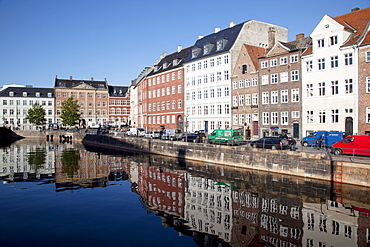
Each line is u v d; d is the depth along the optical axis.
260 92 41.47
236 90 45.59
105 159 37.09
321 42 34.47
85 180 24.19
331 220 14.05
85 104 101.12
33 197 18.61
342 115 32.34
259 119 41.56
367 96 30.09
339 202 16.75
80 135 72.06
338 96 32.66
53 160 36.47
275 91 39.66
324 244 11.52
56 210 15.87
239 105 45.00
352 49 31.39
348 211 15.24
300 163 22.39
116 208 16.25
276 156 24.22
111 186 21.88
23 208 16.20
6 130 83.88
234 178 23.72
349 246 11.33
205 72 51.16
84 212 15.54
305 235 12.43
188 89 55.12
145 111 71.75
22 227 13.31
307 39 40.66
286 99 38.34
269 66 40.31
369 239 11.94
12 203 17.20
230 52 46.31
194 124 53.69
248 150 26.81
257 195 18.52
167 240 11.95
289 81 37.88
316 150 26.41
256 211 15.61
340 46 32.38
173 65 59.97
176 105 58.31
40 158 38.47
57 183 23.02
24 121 97.44
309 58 35.59
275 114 39.72
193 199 18.08
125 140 50.25
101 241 11.81
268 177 23.23
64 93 99.75
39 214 15.17
